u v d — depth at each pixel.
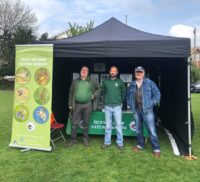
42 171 2.81
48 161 3.09
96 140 3.96
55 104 4.30
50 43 3.52
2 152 3.40
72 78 4.70
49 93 3.40
